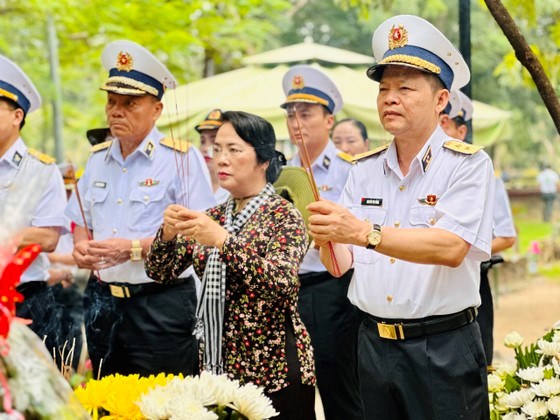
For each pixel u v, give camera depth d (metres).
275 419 3.71
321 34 22.34
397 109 3.50
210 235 3.57
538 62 4.00
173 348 4.71
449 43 3.53
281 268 3.60
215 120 6.20
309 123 5.67
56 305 5.19
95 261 4.60
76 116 17.50
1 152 4.91
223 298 3.68
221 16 11.86
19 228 2.22
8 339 2.16
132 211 4.81
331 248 3.60
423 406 3.51
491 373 4.42
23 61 13.43
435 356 3.48
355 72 9.41
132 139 4.86
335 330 5.27
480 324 5.38
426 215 3.52
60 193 5.01
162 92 4.90
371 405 3.66
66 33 12.38
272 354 3.70
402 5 14.94
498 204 5.64
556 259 17.59
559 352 3.89
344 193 3.85
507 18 3.98
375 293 3.56
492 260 5.59
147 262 3.92
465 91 5.80
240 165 3.84
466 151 3.48
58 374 2.23
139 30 10.54
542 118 23.95
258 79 8.86
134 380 3.04
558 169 31.70
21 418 2.08
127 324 4.73
